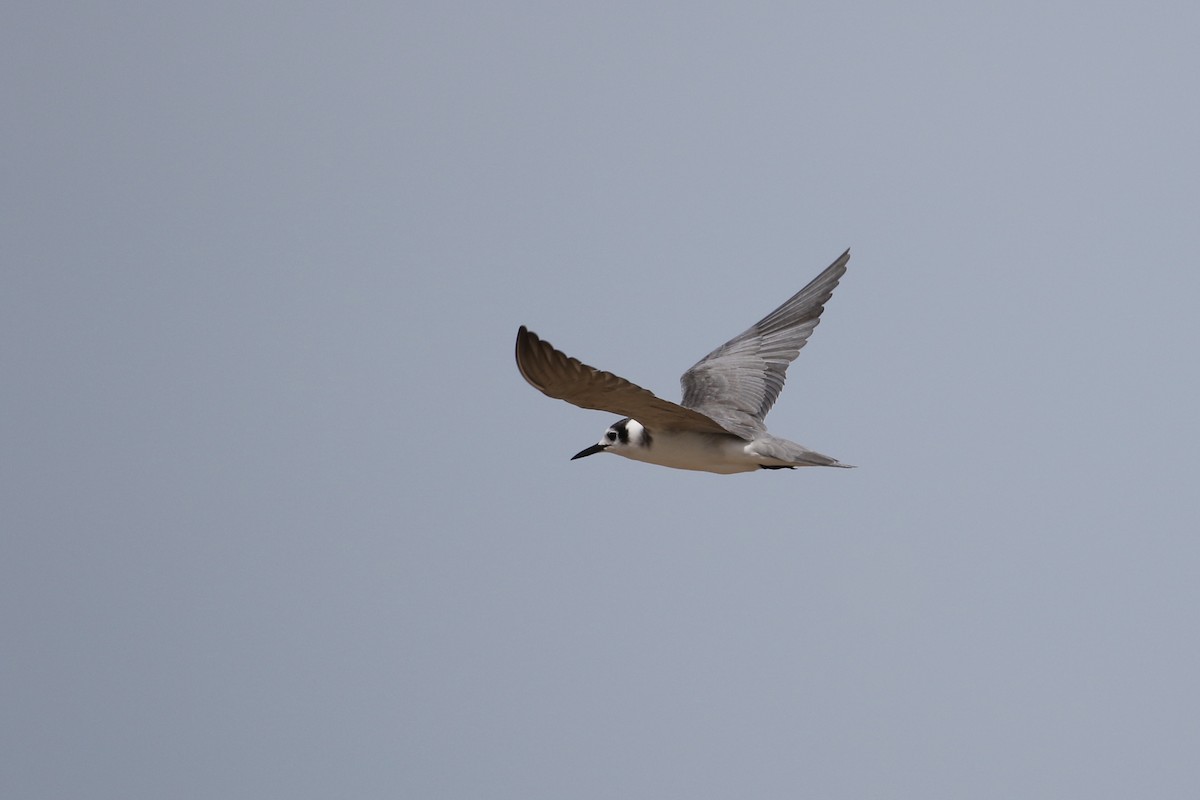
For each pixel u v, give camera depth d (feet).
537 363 45.03
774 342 65.31
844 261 66.85
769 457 55.83
